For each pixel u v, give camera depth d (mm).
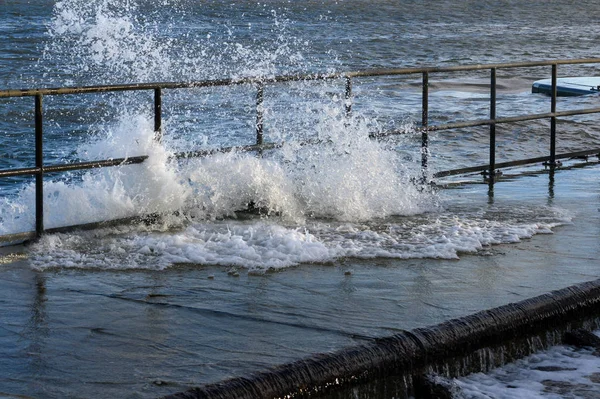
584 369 7676
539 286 8828
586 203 13203
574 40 85562
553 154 16688
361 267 9648
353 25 105062
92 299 8492
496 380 7445
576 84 33031
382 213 12406
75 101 34156
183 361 6844
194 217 12016
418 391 7152
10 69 47688
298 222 11875
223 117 27531
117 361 6859
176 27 70750
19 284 8969
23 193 12602
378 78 40969
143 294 8656
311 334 7445
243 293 8695
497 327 7777
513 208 12805
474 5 177125
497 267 9602
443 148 23406
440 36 88250
